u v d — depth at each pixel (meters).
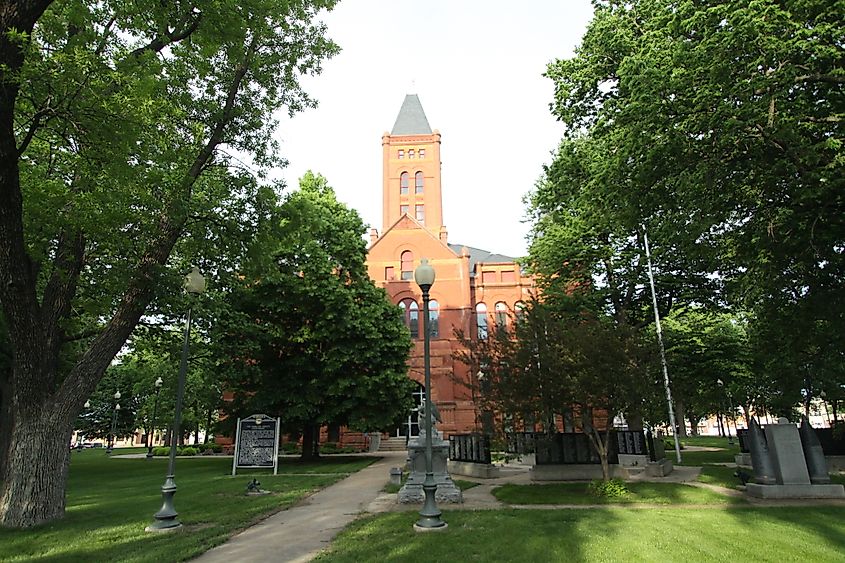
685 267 24.14
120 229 12.93
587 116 18.83
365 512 10.56
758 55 11.03
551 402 12.42
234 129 13.85
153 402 51.12
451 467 19.17
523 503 11.40
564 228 25.98
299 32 14.84
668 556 6.94
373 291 27.44
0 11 8.68
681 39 12.82
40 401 10.34
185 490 14.41
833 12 10.33
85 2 10.15
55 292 11.52
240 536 8.58
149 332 19.92
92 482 17.69
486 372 13.19
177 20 11.73
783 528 8.54
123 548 7.77
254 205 13.69
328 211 27.44
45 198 10.82
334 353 24.02
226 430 24.41
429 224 58.22
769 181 12.77
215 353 22.58
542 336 12.48
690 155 12.61
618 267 25.28
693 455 25.80
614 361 11.99
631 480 15.31
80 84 9.13
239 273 18.91
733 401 32.72
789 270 15.01
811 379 21.67
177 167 12.53
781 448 12.03
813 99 12.61
